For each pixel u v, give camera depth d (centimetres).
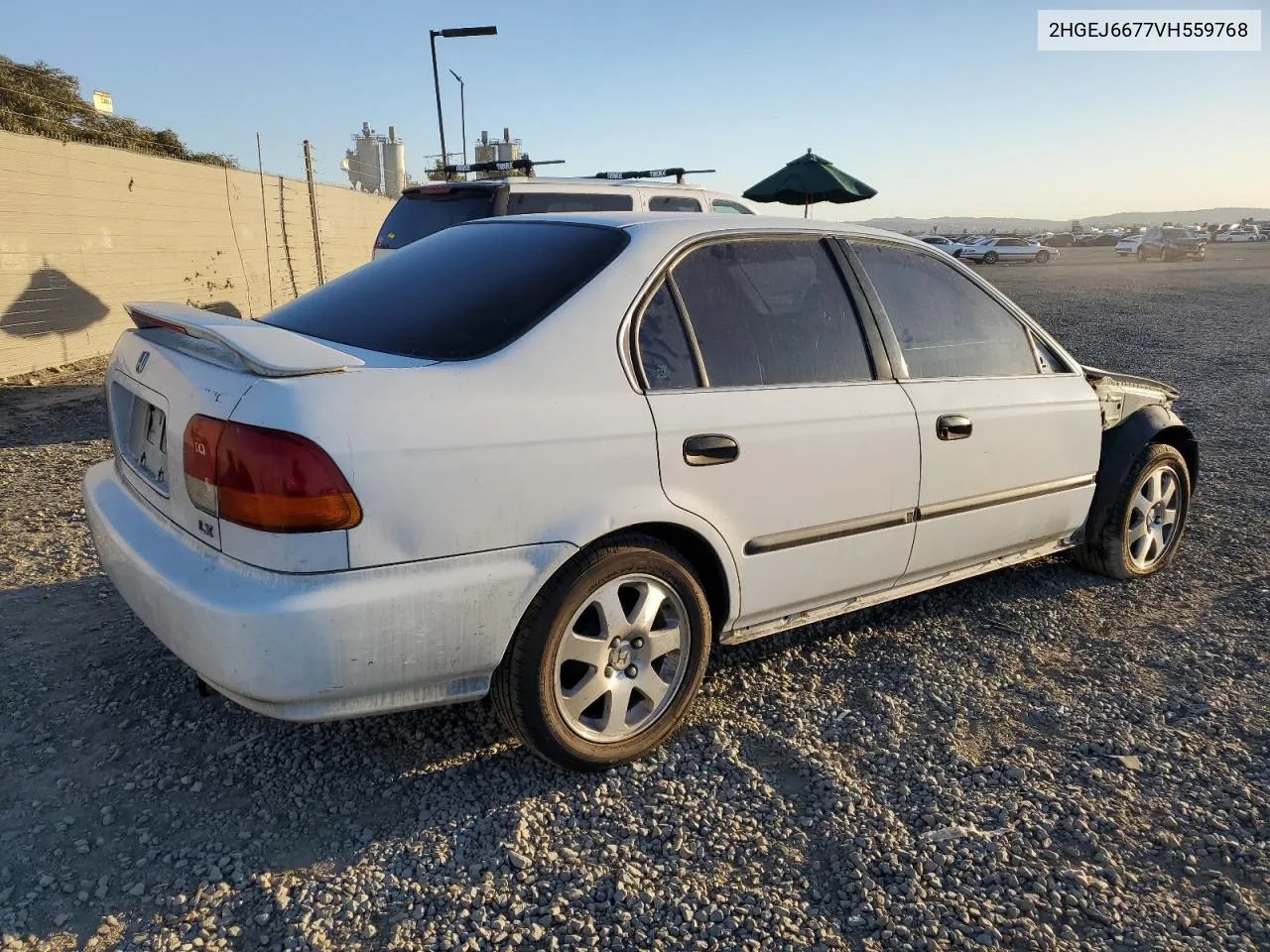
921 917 234
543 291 285
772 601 320
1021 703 341
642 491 276
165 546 255
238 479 228
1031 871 250
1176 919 235
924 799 281
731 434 295
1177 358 1245
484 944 221
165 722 309
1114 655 380
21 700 319
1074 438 414
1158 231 5322
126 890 234
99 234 1106
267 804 270
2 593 408
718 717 326
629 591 290
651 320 291
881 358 346
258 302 1510
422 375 249
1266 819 273
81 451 679
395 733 308
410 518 237
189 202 1300
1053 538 428
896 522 348
